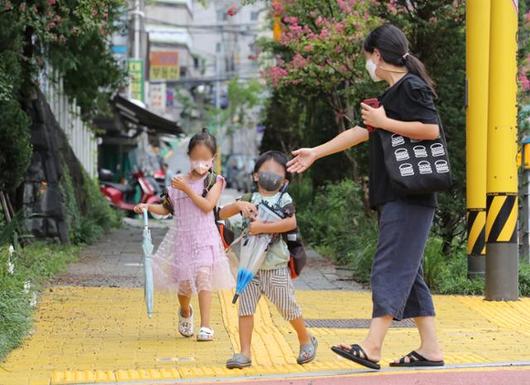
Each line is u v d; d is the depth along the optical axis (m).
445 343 17.34
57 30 27.50
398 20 26.91
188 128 142.50
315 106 41.56
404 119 13.27
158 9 142.38
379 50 13.59
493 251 22.50
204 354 16.09
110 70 41.38
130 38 72.56
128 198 58.88
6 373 14.38
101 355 15.89
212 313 20.28
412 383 13.34
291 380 13.66
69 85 41.03
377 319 13.40
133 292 22.75
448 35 26.64
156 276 17.41
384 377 13.70
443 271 24.69
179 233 17.30
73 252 31.05
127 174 70.19
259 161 14.84
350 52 28.91
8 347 15.86
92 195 43.66
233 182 118.25
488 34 24.14
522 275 23.86
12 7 25.31
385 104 13.41
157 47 141.62
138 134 68.44
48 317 19.30
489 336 18.17
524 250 26.89
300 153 13.52
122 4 29.95
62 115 40.34
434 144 13.34
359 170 30.66
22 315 17.72
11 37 26.64
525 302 22.33
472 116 24.45
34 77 32.16
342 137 13.77
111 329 18.27
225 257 17.45
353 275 27.12
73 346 16.61
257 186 15.45
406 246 13.42
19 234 28.38
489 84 22.41
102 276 25.86
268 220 14.47
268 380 13.69
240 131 150.12
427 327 14.29
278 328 18.58
